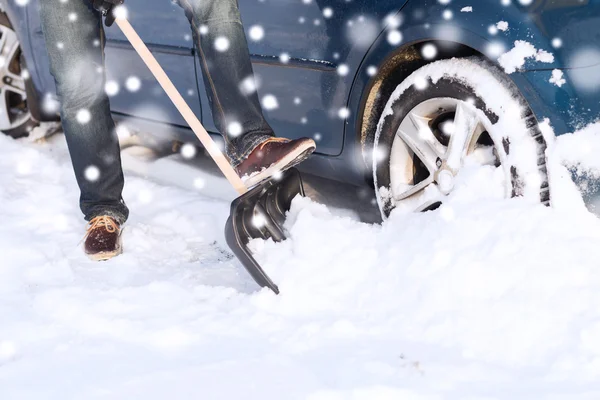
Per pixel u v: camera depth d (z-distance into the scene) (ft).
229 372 6.67
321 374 6.63
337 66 9.73
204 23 8.43
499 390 6.29
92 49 9.09
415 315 7.45
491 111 8.23
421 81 8.96
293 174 9.19
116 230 9.81
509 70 7.94
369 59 9.41
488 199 8.21
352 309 7.80
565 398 6.10
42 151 14.55
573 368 6.48
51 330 7.61
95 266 9.50
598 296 7.06
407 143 9.27
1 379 6.74
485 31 8.11
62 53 8.97
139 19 12.04
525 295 7.28
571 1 7.58
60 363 6.97
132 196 12.00
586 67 7.51
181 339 7.34
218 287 8.46
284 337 7.32
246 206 8.58
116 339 7.41
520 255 7.55
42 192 11.97
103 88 9.47
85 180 9.80
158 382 6.56
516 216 7.81
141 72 12.32
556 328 6.91
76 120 9.46
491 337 6.98
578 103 7.59
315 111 10.19
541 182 7.89
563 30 7.62
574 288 7.20
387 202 9.63
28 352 7.21
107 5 8.26
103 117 9.62
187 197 11.85
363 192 11.76
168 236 10.59
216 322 7.67
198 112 11.68
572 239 7.52
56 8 8.81
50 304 8.14
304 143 8.18
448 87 8.68
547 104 7.75
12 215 11.03
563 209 7.70
